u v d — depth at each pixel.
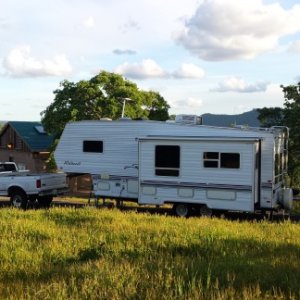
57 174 18.89
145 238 9.21
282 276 6.01
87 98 28.73
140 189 16.00
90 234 9.56
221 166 14.72
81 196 23.11
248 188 14.37
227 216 16.23
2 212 13.60
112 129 16.69
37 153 43.56
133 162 16.38
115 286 5.47
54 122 29.27
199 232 9.65
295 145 22.16
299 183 22.36
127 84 29.69
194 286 5.28
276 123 23.11
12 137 46.62
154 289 5.34
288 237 9.68
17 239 9.21
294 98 22.70
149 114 31.12
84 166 17.19
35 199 18.53
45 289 5.41
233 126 15.58
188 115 15.91
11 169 22.30
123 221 11.45
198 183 15.07
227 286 5.48
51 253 7.86
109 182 16.78
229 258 7.38
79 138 17.27
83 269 6.45
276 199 14.93
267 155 14.49
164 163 15.55
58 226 10.85
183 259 7.24
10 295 5.41
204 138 14.89
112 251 7.92
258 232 10.24
